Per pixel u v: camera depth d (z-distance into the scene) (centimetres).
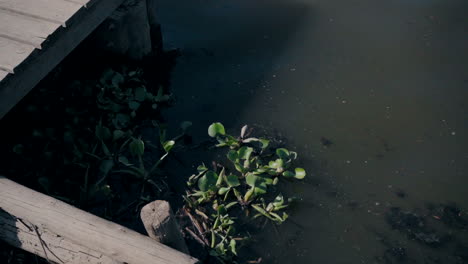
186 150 344
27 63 273
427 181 330
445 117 363
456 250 299
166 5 443
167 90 378
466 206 319
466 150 346
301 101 373
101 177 324
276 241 302
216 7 443
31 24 286
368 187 327
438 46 410
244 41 414
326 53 405
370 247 301
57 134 338
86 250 237
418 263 295
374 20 432
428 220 312
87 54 375
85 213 239
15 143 331
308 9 443
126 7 360
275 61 399
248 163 328
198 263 225
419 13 439
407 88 381
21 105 345
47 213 238
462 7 443
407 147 346
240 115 364
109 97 361
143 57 390
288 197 322
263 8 444
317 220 311
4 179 249
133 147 322
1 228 247
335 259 296
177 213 312
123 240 230
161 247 229
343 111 367
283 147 346
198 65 396
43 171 322
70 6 296
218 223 303
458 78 388
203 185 310
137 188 322
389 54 404
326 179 330
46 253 244
